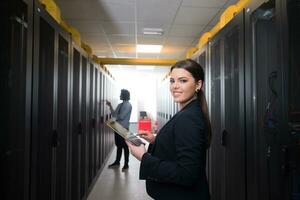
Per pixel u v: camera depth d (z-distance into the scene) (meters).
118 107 4.82
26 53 1.35
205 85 2.63
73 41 2.45
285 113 1.22
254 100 1.58
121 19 3.89
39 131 1.64
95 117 4.04
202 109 1.08
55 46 1.84
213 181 2.42
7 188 1.28
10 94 1.29
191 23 4.06
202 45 2.84
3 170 1.23
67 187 2.26
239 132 1.78
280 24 1.26
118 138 4.97
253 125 1.59
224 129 2.07
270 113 1.53
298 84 1.21
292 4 1.23
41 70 1.66
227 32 1.99
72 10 3.52
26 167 1.35
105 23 4.07
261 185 1.54
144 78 11.58
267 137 1.53
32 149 1.43
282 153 1.24
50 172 1.79
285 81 1.22
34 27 1.44
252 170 1.60
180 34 4.69
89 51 3.66
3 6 1.24
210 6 3.37
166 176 0.98
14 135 1.33
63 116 2.20
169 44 5.46
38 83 1.51
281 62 1.26
